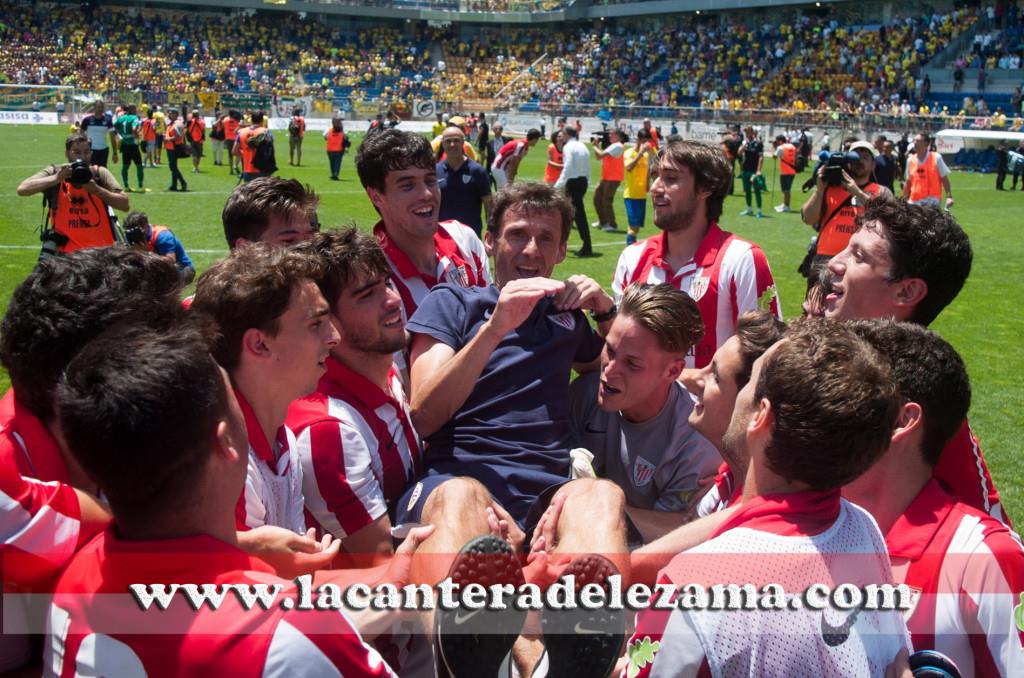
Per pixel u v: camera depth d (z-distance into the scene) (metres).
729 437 2.29
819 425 1.88
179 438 1.69
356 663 1.78
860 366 1.94
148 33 60.44
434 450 3.12
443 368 3.04
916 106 47.66
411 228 4.25
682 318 3.07
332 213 18.53
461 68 66.94
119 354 1.73
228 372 2.46
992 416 7.36
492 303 3.34
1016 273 14.17
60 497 2.14
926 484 2.40
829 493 1.99
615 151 17.00
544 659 2.32
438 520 2.53
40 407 2.23
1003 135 35.34
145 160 30.59
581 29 67.06
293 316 2.42
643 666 1.98
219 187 23.09
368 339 2.90
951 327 10.52
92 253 2.40
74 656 1.77
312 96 55.91
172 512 1.76
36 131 38.59
